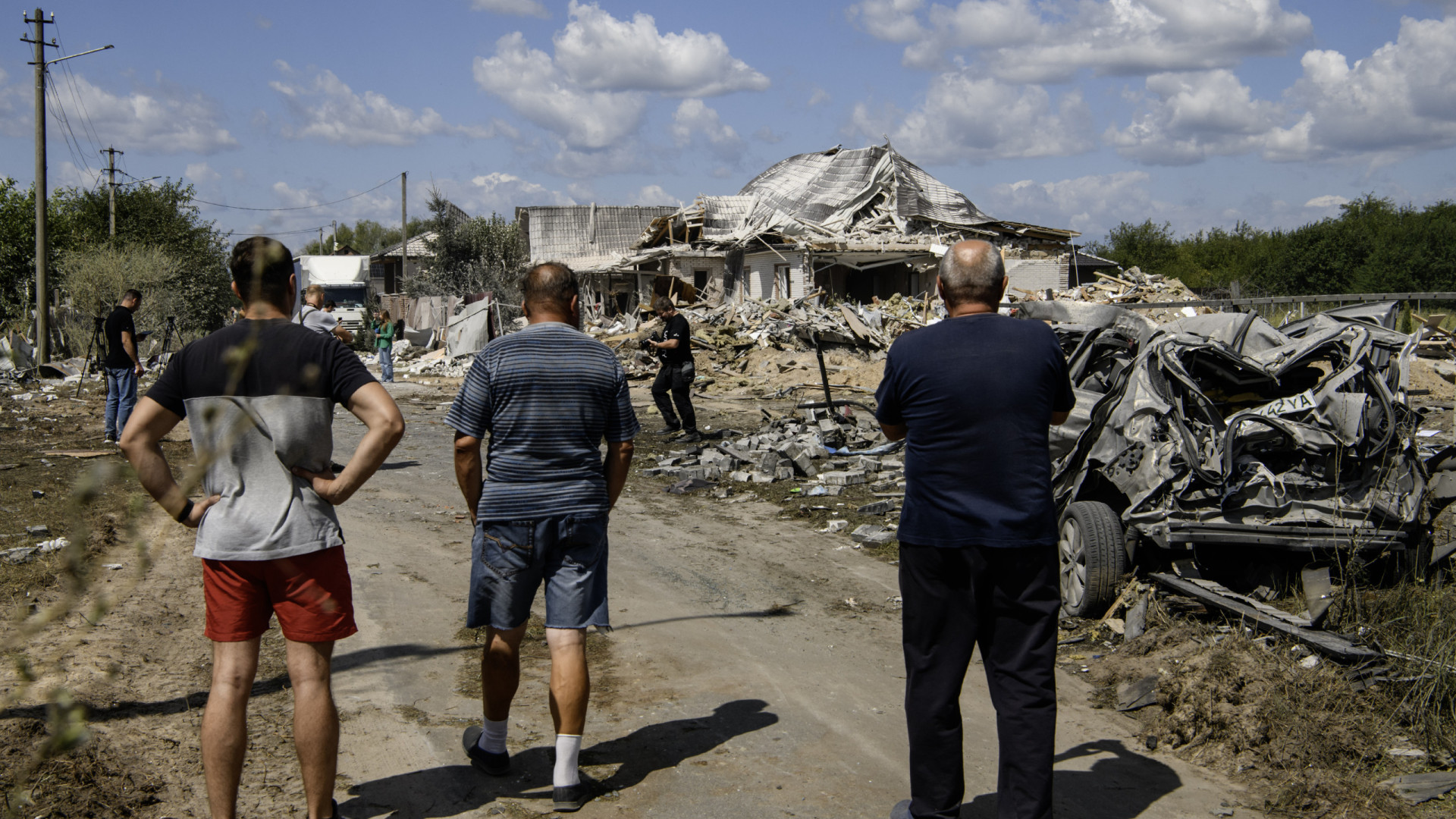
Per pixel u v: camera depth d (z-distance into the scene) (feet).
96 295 93.09
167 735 12.46
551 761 12.19
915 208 111.14
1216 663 13.71
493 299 91.61
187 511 9.28
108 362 39.29
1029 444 9.53
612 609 18.71
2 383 64.08
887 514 26.61
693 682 15.02
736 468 33.83
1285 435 16.60
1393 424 16.53
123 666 14.69
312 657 9.53
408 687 14.65
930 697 9.92
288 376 9.20
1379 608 15.66
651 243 122.72
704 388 63.72
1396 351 17.78
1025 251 105.60
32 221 117.50
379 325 74.33
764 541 24.26
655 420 47.93
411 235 200.54
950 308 10.47
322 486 9.41
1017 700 9.63
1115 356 20.07
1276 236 195.83
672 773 11.95
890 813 11.02
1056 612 9.66
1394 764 11.96
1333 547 16.39
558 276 11.35
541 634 17.16
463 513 27.43
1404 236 156.46
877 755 12.53
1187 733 13.01
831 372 66.90
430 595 19.36
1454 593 15.96
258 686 14.34
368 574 20.84
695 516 27.22
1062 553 18.75
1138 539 17.70
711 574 21.22
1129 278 108.58
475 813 10.86
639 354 74.54
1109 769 12.22
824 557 22.62
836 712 13.92
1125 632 16.67
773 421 43.16
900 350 10.08
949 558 9.64
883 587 20.24
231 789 9.37
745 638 17.10
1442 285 148.15
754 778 11.83
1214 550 18.12
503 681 11.42
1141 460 17.25
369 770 11.90
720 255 108.06
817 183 116.47
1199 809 11.17
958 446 9.55
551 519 10.80
